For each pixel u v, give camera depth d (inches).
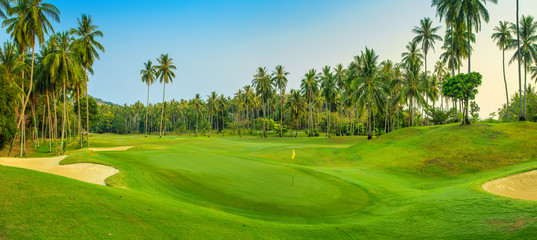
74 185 367.6
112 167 722.8
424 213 438.9
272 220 414.6
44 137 3147.1
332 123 3836.1
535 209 352.2
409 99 2053.4
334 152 1412.4
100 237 232.8
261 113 6397.6
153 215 308.0
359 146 1416.1
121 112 7017.7
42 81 1545.3
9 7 1213.1
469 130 1143.0
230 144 2166.6
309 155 1375.5
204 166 881.5
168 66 2824.8
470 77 1214.3
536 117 2100.1
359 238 343.0
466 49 1787.6
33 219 245.8
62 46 1461.6
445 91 1282.0
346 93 1946.4
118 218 278.8
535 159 818.8
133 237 245.0
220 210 446.3
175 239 259.1
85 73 1756.9
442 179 804.6
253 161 1043.3
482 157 913.5
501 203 409.4
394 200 569.6
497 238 295.1
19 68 1375.5
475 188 536.7
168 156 1081.4
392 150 1200.8
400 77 2219.5
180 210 350.6
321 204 532.4
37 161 853.2
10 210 257.3
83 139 2509.8
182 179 665.6
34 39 1286.9
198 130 6028.5
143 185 579.8
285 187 654.5
